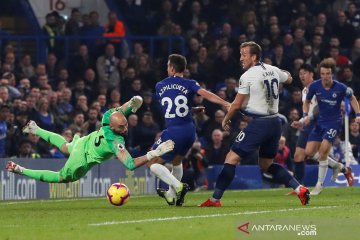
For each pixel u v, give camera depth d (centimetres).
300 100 4028
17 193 2931
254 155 3678
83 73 4091
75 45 4281
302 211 2044
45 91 3509
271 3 4741
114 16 4394
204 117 3822
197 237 1541
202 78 4194
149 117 3681
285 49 4434
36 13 4684
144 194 3312
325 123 2844
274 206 2234
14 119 3275
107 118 2125
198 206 2239
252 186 3612
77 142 2186
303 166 3102
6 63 3822
